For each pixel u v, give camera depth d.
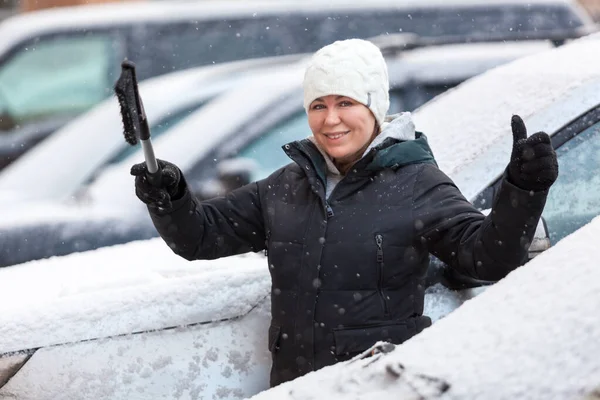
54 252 14.76
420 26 22.45
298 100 16.22
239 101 16.16
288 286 7.36
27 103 20.89
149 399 7.59
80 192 15.84
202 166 15.65
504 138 8.57
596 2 29.33
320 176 7.41
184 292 7.72
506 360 5.48
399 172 7.39
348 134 7.36
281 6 21.83
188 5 21.67
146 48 21.23
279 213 7.54
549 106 8.64
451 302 7.95
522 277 6.01
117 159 16.33
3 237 14.69
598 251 5.88
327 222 7.32
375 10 22.36
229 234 7.76
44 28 21.12
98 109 17.16
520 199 6.56
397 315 7.28
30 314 7.60
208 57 21.44
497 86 9.20
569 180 8.48
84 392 7.52
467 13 23.03
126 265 8.68
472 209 7.23
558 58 9.31
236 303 7.79
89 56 21.22
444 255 7.26
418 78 15.98
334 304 7.23
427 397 5.45
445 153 8.75
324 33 21.95
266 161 15.84
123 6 21.88
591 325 5.47
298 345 7.31
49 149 16.55
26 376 7.50
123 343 7.60
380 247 7.21
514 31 23.27
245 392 7.74
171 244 7.61
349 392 5.74
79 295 7.73
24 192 15.98
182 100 16.47
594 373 5.34
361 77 7.32
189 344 7.68
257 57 21.47
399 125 7.47
